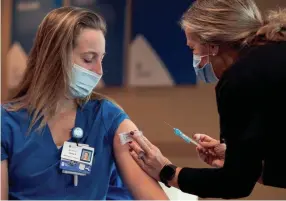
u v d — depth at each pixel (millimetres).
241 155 1131
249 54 1191
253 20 1237
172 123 3135
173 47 3098
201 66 1312
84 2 3316
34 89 1305
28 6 3471
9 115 1287
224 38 1218
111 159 1370
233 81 1146
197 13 1275
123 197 1460
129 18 3203
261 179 1327
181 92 3111
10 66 3502
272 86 1135
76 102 1366
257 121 1131
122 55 3229
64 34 1256
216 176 1188
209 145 1610
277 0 2801
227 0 1253
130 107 3229
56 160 1260
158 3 3123
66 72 1257
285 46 1201
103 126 1363
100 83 3277
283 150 1185
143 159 1353
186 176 1271
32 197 1237
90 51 1276
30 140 1264
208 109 3049
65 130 1315
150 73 3172
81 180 1271
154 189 1331
